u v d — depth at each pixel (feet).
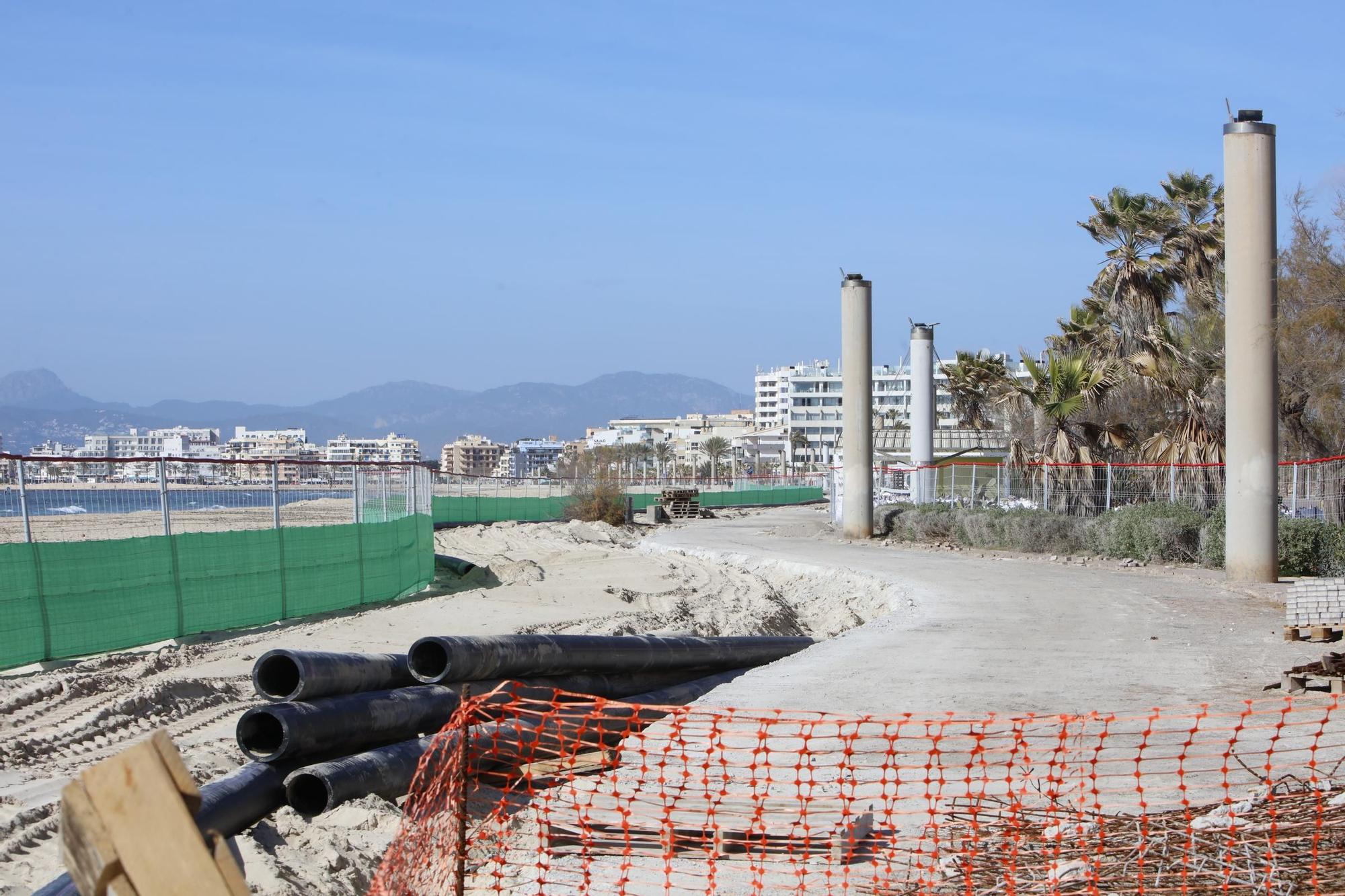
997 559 93.66
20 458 46.19
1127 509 92.43
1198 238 120.98
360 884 23.59
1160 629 52.54
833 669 42.73
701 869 21.52
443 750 25.43
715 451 559.79
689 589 82.12
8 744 32.48
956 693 37.83
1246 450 71.10
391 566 73.67
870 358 119.65
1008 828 21.24
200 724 37.04
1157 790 24.91
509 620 63.31
